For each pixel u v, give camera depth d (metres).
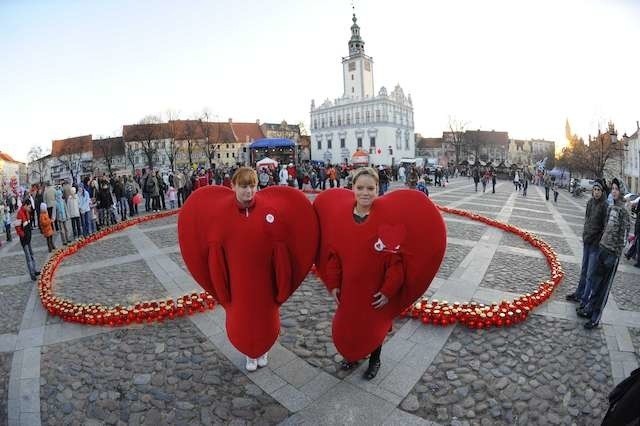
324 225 3.70
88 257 9.25
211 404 3.68
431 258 3.43
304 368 4.20
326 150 85.12
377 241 3.37
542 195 27.30
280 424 3.39
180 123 81.00
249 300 3.68
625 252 9.30
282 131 94.62
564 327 5.02
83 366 4.40
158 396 3.83
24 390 3.99
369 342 3.60
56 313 5.79
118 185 15.15
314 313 5.55
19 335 5.21
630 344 4.61
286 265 3.66
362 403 3.63
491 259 8.20
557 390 3.79
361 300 3.50
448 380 3.96
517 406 3.58
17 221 7.69
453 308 5.18
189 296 5.84
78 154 81.69
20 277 8.16
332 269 3.56
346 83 84.00
